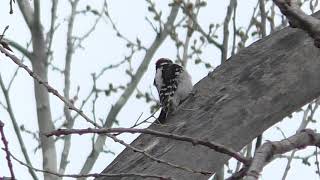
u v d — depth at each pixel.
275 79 9.28
